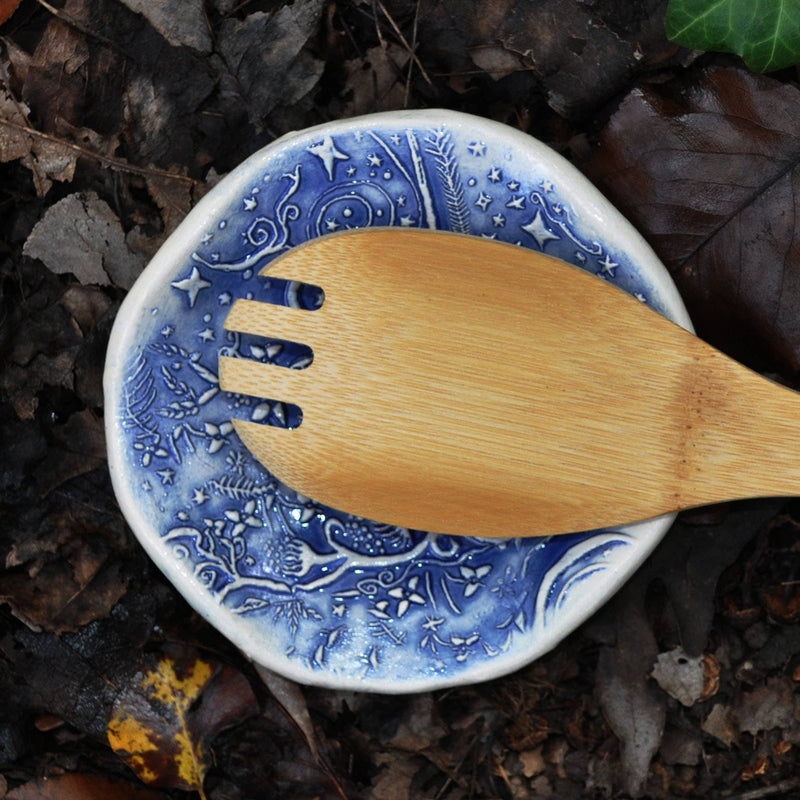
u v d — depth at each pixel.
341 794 0.59
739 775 0.59
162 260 0.56
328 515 0.58
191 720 0.59
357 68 0.59
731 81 0.56
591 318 0.55
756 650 0.59
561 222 0.56
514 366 0.55
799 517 0.58
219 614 0.57
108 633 0.59
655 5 0.57
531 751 0.59
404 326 0.55
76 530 0.59
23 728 0.59
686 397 0.54
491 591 0.57
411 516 0.56
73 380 0.58
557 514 0.55
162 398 0.57
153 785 0.59
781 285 0.57
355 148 0.56
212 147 0.58
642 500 0.55
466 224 0.56
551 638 0.56
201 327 0.57
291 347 0.57
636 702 0.58
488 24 0.58
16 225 0.58
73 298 0.58
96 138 0.58
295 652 0.57
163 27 0.58
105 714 0.59
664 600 0.59
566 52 0.58
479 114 0.59
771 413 0.54
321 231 0.57
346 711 0.59
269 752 0.59
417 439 0.55
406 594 0.57
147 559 0.59
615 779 0.59
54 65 0.58
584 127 0.58
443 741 0.59
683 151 0.57
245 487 0.57
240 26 0.58
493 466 0.55
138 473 0.56
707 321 0.57
